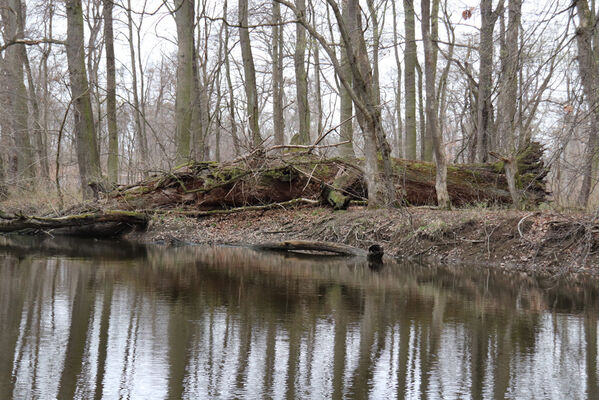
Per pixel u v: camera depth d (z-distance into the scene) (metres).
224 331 6.77
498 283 10.48
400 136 38.66
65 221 17.27
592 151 8.66
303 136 24.36
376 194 16.45
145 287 9.55
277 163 18.17
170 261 12.99
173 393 4.77
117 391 4.80
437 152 15.61
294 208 18.50
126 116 37.50
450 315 7.79
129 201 18.27
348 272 11.70
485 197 16.84
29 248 15.30
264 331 6.80
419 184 17.19
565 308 8.31
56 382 5.00
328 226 16.30
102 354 5.80
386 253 14.80
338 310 8.03
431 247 14.30
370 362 5.69
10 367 5.38
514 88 9.93
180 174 18.23
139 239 18.14
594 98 8.35
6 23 27.33
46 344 6.13
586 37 8.19
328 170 18.28
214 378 5.16
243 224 18.27
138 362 5.58
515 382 5.16
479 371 5.46
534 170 16.05
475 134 22.91
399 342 6.43
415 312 7.98
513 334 6.82
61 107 31.19
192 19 21.22
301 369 5.44
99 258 13.31
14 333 6.54
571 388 5.02
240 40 22.36
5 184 20.77
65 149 36.09
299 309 8.05
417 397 4.76
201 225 18.41
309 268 12.20
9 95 26.20
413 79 23.73
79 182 21.52
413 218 15.10
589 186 12.97
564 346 6.33
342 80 15.09
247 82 22.25
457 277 11.16
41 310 7.70
